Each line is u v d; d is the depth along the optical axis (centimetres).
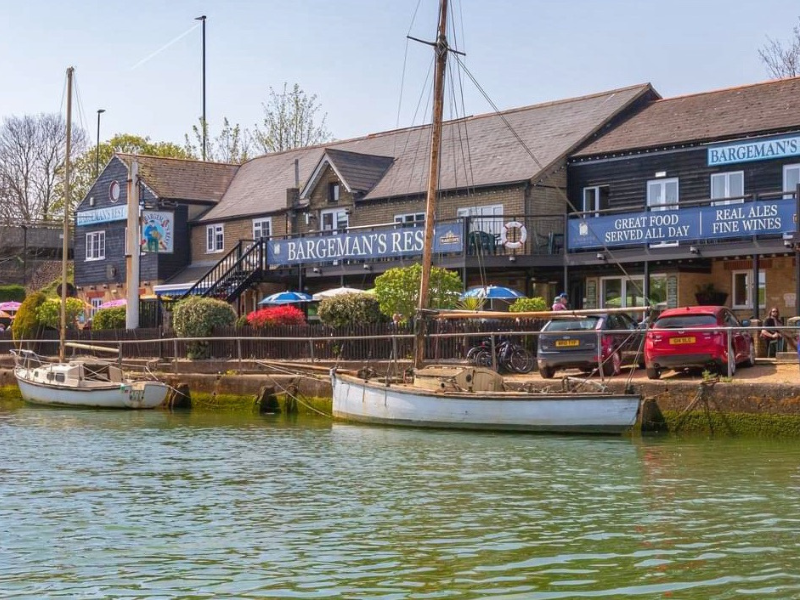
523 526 1389
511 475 1778
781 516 1419
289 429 2570
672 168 3525
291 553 1268
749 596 1062
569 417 2250
